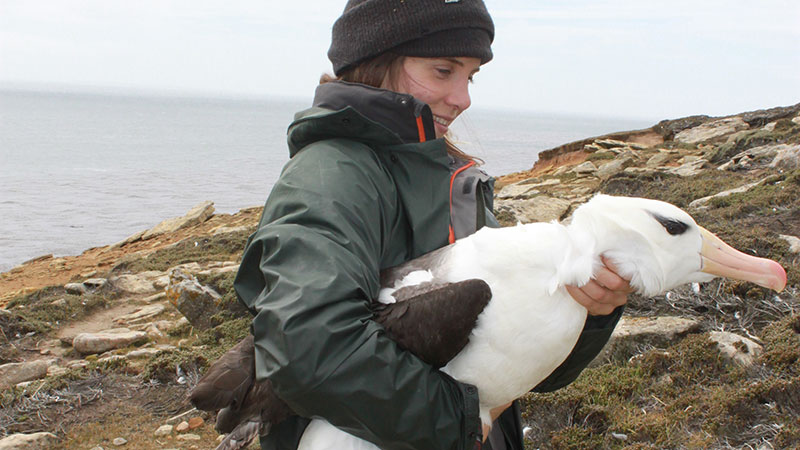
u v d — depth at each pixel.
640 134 21.83
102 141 118.00
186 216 17.53
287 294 1.75
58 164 73.62
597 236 2.20
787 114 19.17
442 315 2.10
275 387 1.77
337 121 2.10
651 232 2.23
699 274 2.36
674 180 12.01
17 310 8.98
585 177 16.20
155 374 6.09
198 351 6.46
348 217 1.93
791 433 3.55
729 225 7.47
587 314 2.41
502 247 2.21
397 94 2.19
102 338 7.51
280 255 1.82
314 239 1.83
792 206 7.93
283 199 1.97
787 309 5.13
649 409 4.35
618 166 16.27
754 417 3.90
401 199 2.24
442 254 2.30
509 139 167.75
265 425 2.27
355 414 1.77
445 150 2.29
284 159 91.81
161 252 12.38
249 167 77.00
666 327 5.19
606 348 5.14
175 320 8.40
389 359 1.78
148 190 50.69
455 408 1.90
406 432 1.81
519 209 11.49
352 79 2.43
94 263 14.66
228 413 2.37
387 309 2.21
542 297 2.16
